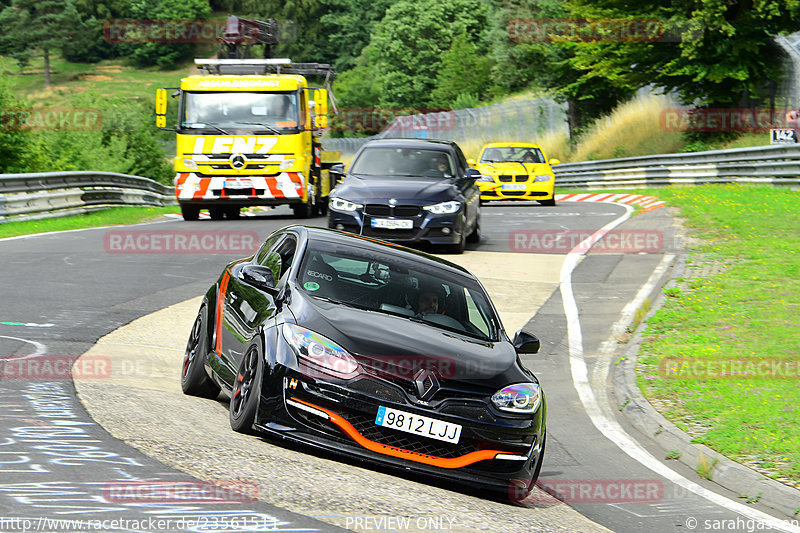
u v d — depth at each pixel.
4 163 126.31
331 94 104.19
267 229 80.00
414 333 25.19
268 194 89.31
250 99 89.44
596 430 32.03
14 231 76.00
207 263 60.78
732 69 140.75
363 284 27.39
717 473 26.91
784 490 24.81
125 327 39.91
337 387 23.25
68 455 20.44
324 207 103.44
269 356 24.14
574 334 45.69
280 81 89.75
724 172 117.94
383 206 63.09
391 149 69.50
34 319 39.53
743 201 88.31
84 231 78.25
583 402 35.56
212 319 29.86
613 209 101.06
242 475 20.62
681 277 56.00
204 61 96.25
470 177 69.00
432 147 69.81
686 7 142.00
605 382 38.34
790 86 147.62
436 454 23.38
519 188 104.88
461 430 23.36
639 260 63.38
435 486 23.97
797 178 100.38
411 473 24.70
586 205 109.25
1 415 23.56
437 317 27.02
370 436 23.16
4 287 47.19
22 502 16.91
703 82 149.38
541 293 54.34
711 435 29.42
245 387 25.03
